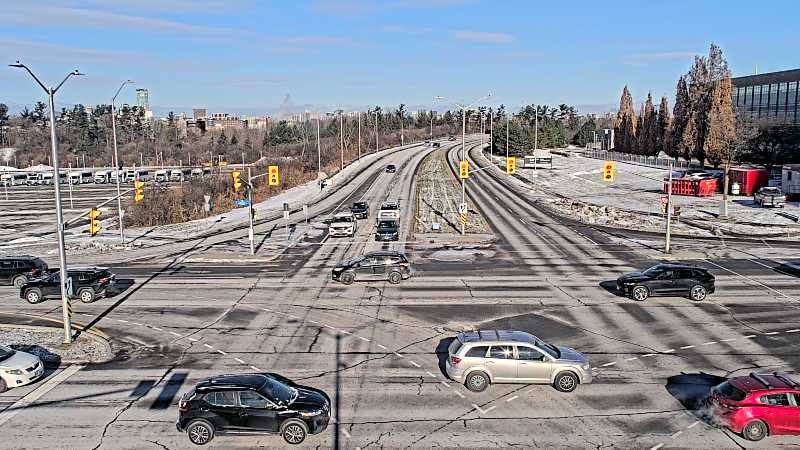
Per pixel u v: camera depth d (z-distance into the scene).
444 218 59.31
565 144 167.12
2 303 31.66
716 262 38.91
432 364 22.03
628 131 125.94
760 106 102.56
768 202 60.53
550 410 18.22
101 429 17.30
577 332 25.31
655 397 19.02
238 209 69.38
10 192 109.38
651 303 29.59
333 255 43.28
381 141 164.50
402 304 29.98
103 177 132.38
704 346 23.50
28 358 20.89
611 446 15.97
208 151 188.75
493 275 36.25
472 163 113.38
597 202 69.19
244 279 36.09
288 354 23.16
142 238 52.66
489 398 19.14
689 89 86.00
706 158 83.12
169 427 17.44
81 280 31.28
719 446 15.96
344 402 18.89
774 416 16.17
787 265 37.66
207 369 21.73
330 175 96.44
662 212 55.44
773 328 25.58
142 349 23.97
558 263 39.50
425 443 16.27
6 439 16.67
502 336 20.50
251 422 16.42
